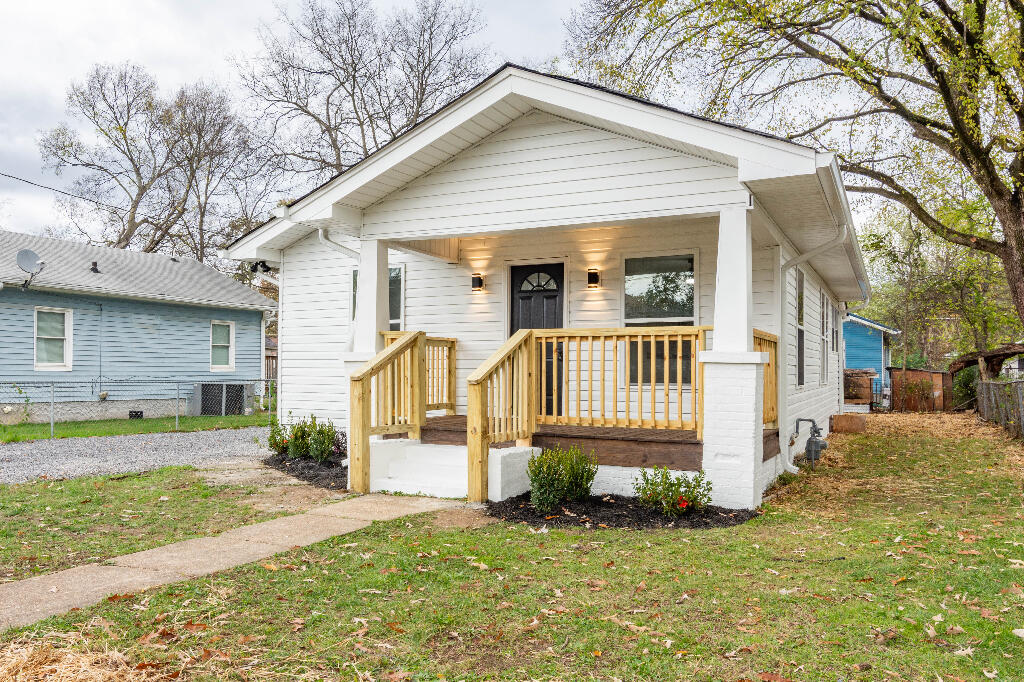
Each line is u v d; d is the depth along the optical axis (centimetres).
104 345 1806
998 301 2603
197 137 3022
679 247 895
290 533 544
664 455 684
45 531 556
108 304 1814
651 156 705
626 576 444
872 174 1766
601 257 934
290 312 1170
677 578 441
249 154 2767
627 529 577
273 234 1120
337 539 524
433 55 2573
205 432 1494
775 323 865
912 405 2458
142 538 533
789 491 771
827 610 381
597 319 934
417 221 814
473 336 1001
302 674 302
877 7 1416
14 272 1630
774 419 868
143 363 1898
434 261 1030
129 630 344
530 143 761
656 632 350
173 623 354
